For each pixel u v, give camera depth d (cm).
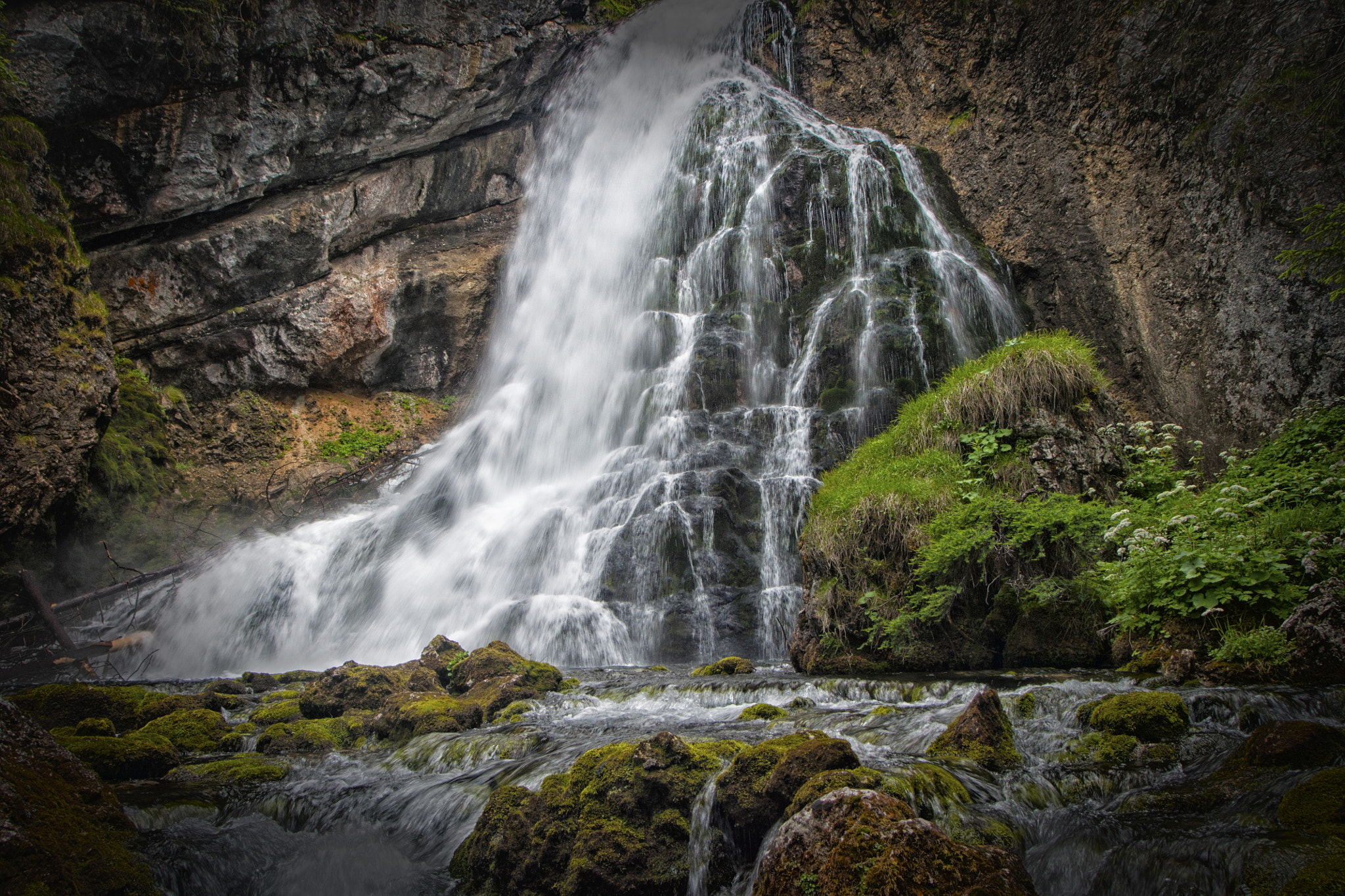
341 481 1512
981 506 737
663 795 392
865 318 1311
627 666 956
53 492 1088
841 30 1783
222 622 1209
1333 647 489
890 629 722
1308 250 843
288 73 1383
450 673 777
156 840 444
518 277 1758
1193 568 573
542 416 1587
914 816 318
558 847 387
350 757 581
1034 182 1430
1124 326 1239
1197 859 312
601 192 1836
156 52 1248
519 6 1611
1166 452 845
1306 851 290
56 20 1174
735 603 1040
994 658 702
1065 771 400
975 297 1364
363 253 1609
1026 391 830
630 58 1884
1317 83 941
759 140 1641
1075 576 690
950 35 1590
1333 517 588
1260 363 1002
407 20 1484
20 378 1044
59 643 1077
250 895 448
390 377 1677
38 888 341
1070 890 334
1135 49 1227
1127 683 528
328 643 1185
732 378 1363
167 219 1368
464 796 477
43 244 1086
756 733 506
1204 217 1098
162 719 650
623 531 1115
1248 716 426
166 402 1408
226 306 1462
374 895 442
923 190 1484
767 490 1126
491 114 1670
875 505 793
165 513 1321
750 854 366
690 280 1563
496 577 1196
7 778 384
